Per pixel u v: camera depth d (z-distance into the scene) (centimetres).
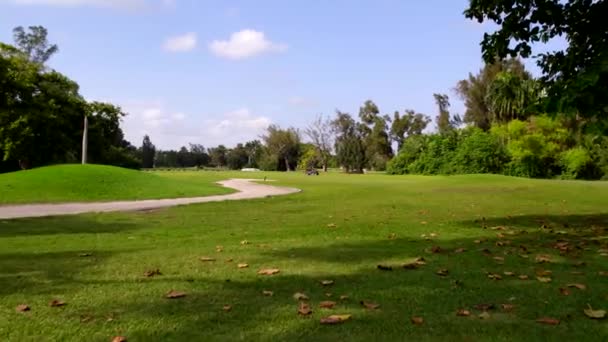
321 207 1661
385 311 423
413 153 6769
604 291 496
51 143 4841
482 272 581
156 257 683
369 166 9825
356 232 980
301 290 494
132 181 2770
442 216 1318
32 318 402
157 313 416
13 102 4606
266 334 366
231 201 2003
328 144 9875
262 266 617
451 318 406
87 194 2308
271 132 10325
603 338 363
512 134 5653
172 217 1389
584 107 743
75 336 362
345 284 519
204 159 12656
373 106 9862
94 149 5600
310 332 370
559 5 926
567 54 945
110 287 503
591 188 2419
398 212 1436
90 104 5566
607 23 891
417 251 734
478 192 2270
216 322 392
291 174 6500
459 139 6253
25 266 618
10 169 5159
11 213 1567
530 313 423
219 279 542
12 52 4953
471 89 7356
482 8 993
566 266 624
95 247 799
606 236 913
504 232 985
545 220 1208
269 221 1250
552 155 5597
